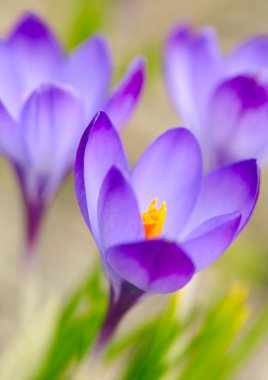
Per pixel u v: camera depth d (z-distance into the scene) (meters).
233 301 0.56
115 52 1.07
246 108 0.55
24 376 0.56
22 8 1.17
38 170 0.54
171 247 0.44
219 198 0.48
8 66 0.54
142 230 0.45
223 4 1.31
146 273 0.45
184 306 0.56
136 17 1.13
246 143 0.56
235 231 0.45
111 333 0.50
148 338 0.57
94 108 0.54
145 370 0.56
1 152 0.54
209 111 0.56
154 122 1.12
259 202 1.05
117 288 0.48
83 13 0.81
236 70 0.60
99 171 0.46
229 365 0.59
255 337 0.59
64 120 0.52
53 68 0.56
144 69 0.50
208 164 0.57
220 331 0.56
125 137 1.07
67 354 0.57
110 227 0.45
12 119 0.51
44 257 0.90
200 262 0.45
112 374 0.68
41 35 0.56
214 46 0.58
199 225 0.47
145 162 0.48
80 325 0.57
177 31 0.58
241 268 0.86
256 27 1.32
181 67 0.58
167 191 0.48
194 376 0.57
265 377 0.82
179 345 0.57
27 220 0.55
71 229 0.95
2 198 0.95
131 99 0.50
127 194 0.44
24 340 0.56
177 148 0.48
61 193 0.96
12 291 0.83
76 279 0.89
